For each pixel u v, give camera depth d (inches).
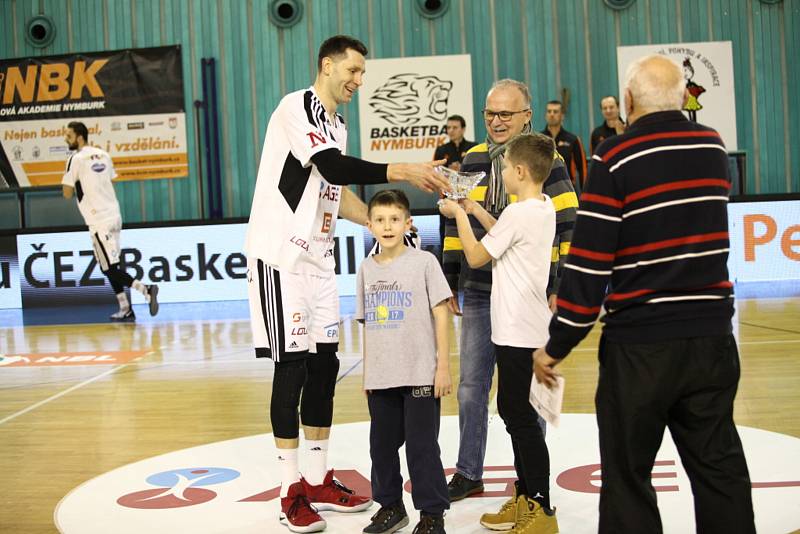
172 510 130.8
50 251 416.5
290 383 126.6
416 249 124.0
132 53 476.4
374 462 121.1
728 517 88.5
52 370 258.8
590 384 208.4
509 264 117.4
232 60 475.2
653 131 90.6
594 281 89.5
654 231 89.1
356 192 429.4
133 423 190.1
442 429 174.1
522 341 115.9
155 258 413.4
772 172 462.9
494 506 130.0
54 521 127.7
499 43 464.8
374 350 120.3
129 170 480.1
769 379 204.1
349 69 126.8
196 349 285.9
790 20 458.6
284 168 127.6
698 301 88.7
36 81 479.2
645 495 90.3
